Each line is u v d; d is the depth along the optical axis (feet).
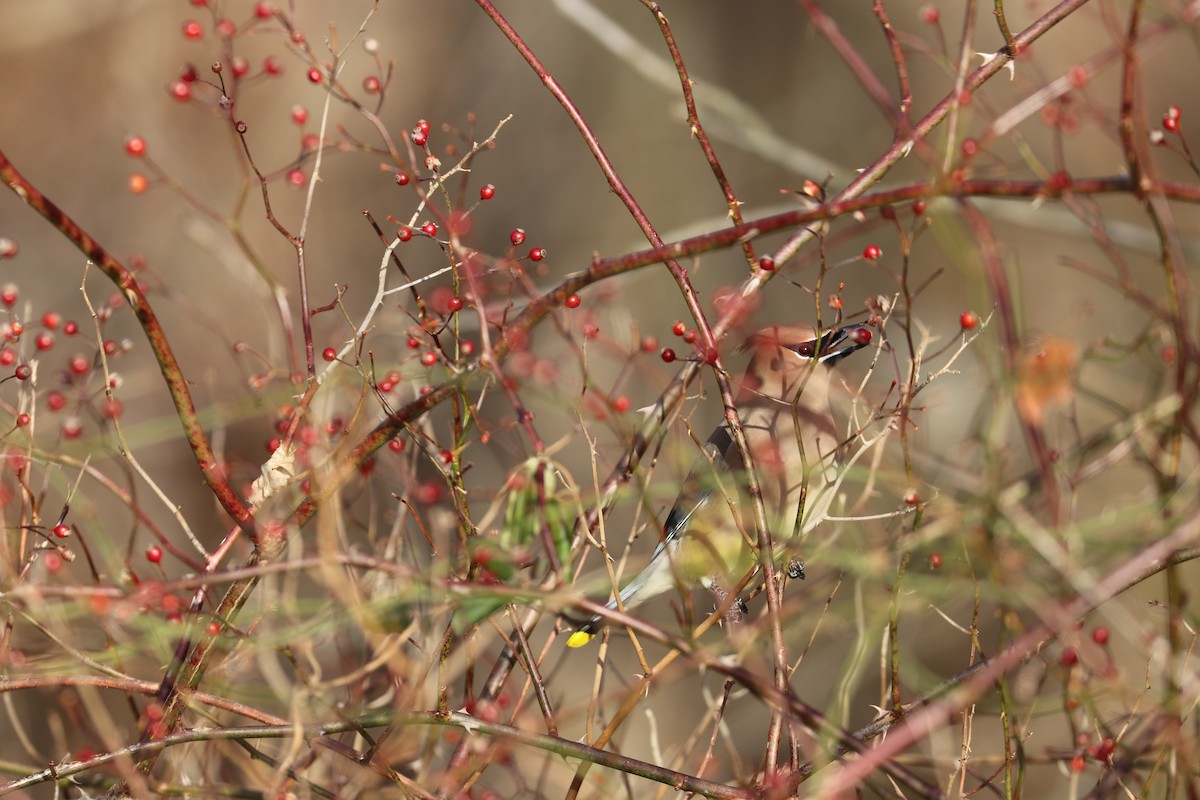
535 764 19.85
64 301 45.14
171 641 18.42
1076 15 46.37
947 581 15.69
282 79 47.55
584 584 16.63
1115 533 15.75
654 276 45.62
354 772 17.94
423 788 16.19
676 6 50.08
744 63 49.78
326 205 47.14
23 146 47.91
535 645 26.84
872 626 15.35
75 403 18.60
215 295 43.39
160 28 48.67
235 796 17.31
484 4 17.81
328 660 20.29
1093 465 19.36
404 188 47.26
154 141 47.26
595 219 48.73
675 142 49.01
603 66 49.65
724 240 14.94
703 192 48.73
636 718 38.14
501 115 49.52
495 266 17.74
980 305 15.42
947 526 14.96
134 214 46.55
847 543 17.52
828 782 13.34
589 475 35.50
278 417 19.15
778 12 49.88
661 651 32.81
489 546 15.58
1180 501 15.29
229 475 19.88
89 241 15.12
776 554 17.74
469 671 16.66
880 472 16.99
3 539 15.89
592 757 15.55
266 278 18.35
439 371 19.44
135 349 42.39
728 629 17.99
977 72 17.44
